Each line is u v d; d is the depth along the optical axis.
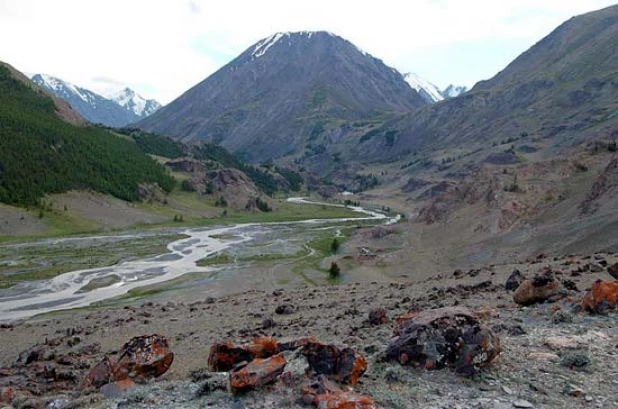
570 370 12.30
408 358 12.98
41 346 27.28
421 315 13.95
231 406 11.10
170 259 90.06
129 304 55.78
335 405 10.16
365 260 82.06
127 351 15.69
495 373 12.29
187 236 126.50
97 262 85.94
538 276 20.58
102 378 15.12
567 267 31.61
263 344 14.38
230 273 76.06
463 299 24.41
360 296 34.25
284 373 12.20
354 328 21.11
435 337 12.95
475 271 38.22
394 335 16.42
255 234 131.00
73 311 52.56
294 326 24.89
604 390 11.07
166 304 45.03
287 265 82.50
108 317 39.19
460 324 12.99
